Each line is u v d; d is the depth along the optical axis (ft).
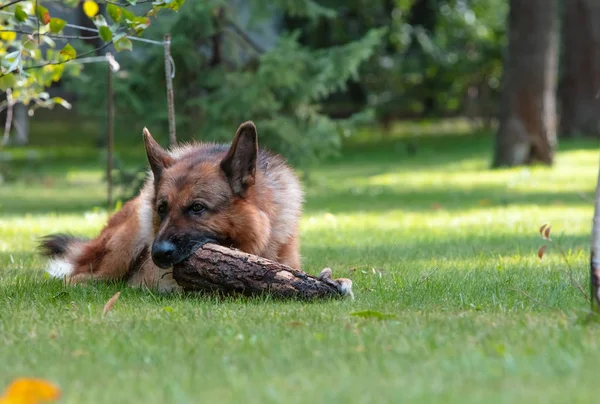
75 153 142.41
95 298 28.84
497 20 170.81
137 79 77.51
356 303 26.50
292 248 31.48
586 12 151.74
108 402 15.39
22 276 34.55
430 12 171.12
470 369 17.24
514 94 110.01
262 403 15.05
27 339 21.48
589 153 127.95
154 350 19.75
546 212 67.10
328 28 153.48
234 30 82.12
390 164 127.95
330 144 83.97
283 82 77.87
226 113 77.00
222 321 23.40
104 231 35.42
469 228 56.44
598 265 22.27
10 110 42.98
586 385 15.87
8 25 33.12
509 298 27.40
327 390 15.81
